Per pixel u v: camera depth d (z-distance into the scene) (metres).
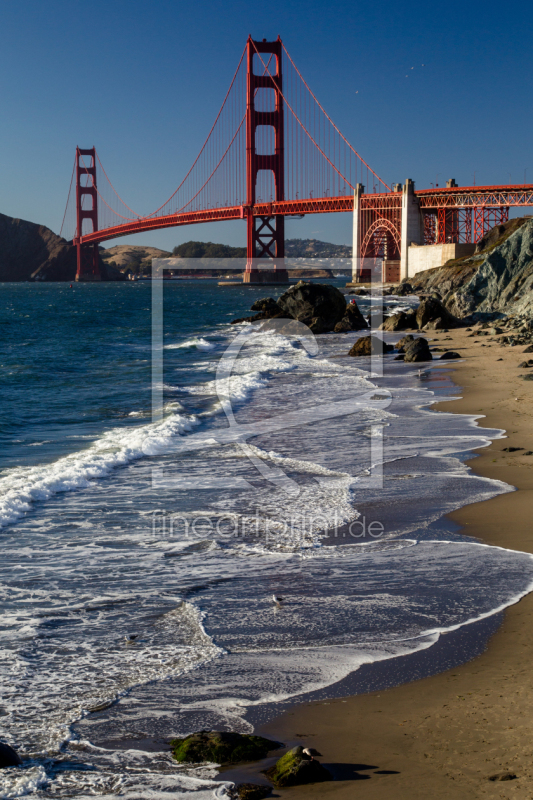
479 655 5.16
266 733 4.23
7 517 9.04
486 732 4.04
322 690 4.73
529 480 10.34
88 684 4.92
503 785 3.49
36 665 5.21
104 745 4.18
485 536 8.04
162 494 10.23
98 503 9.78
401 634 5.57
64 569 7.26
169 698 4.71
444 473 11.00
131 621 5.99
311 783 3.65
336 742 4.06
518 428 14.25
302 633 5.66
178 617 6.04
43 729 4.36
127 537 8.30
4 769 3.89
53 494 10.26
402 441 13.57
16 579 6.98
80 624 5.94
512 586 6.53
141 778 3.80
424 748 3.92
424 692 4.63
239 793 3.60
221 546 7.93
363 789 3.55
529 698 4.41
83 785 3.76
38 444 14.05
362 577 6.89
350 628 5.72
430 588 6.54
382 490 10.18
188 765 3.92
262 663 5.16
